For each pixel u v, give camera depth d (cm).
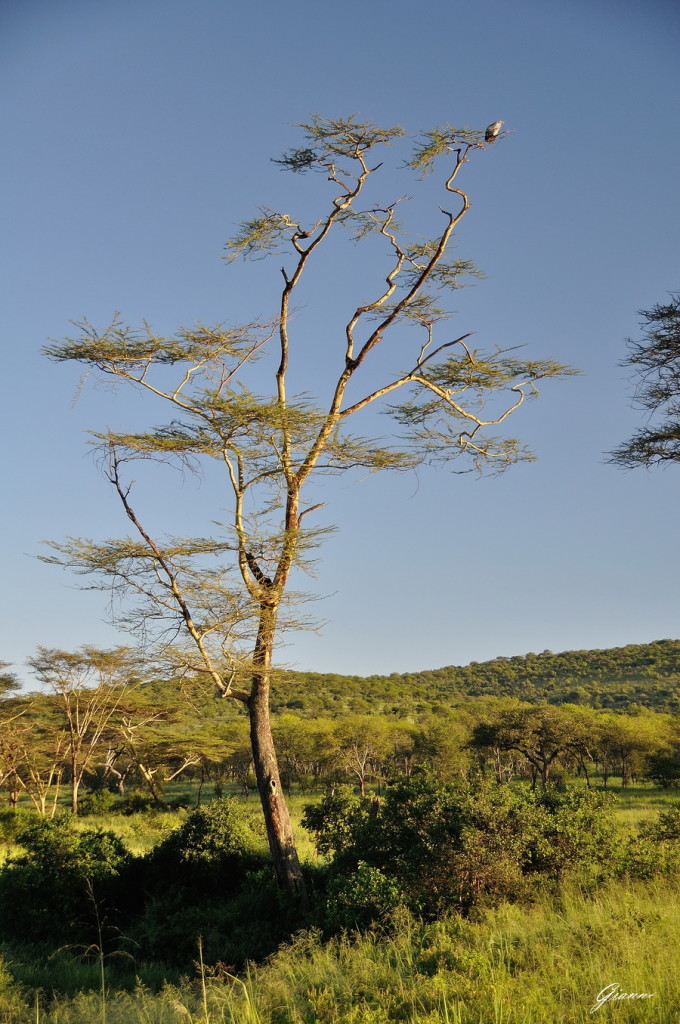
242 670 1221
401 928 876
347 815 1309
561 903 941
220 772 5262
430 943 791
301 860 1534
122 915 1312
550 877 1048
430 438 1537
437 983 624
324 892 1170
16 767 3462
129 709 3544
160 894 1348
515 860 1014
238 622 1226
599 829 1120
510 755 5803
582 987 606
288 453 1260
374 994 652
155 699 3772
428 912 960
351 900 975
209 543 1207
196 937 1099
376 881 991
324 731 5328
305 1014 624
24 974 959
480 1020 540
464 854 986
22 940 1203
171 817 3092
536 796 1234
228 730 5184
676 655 14475
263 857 1373
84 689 3394
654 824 1339
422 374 1459
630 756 5141
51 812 3397
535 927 802
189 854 1340
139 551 1184
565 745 5072
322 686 11838
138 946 1121
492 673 15900
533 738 4997
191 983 912
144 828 2728
